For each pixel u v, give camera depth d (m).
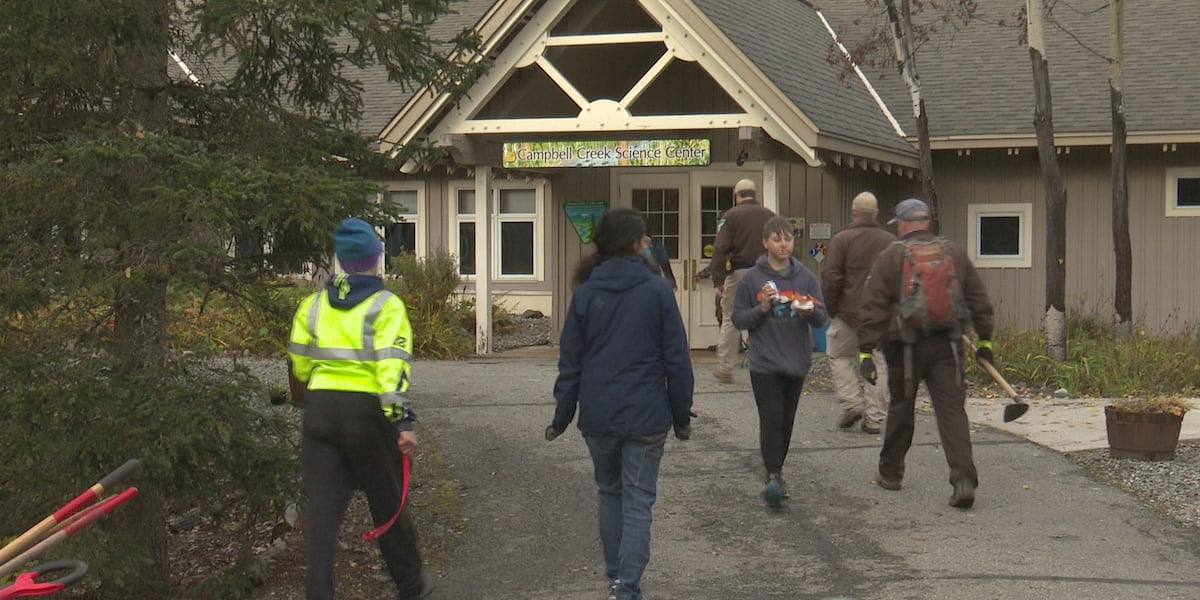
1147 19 31.03
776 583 10.73
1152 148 27.77
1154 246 27.80
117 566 10.40
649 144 22.55
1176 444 14.52
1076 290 28.36
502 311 30.39
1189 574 10.63
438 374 21.70
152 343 11.01
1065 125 27.50
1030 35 23.31
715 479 14.14
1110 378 20.69
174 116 12.34
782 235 12.62
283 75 12.53
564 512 13.20
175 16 12.09
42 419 10.27
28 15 10.56
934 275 12.52
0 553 7.20
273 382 18.44
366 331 9.44
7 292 10.19
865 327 12.99
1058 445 15.39
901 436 13.27
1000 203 28.84
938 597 10.18
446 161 25.17
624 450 9.68
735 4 25.48
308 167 11.27
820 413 17.67
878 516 12.58
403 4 12.29
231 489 11.48
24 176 10.41
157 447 10.45
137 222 10.60
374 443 9.53
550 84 24.36
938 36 31.72
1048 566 10.90
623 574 9.49
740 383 20.45
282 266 11.83
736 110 25.00
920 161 25.02
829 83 26.09
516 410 18.09
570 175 26.83
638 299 9.59
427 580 10.44
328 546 9.47
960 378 12.69
